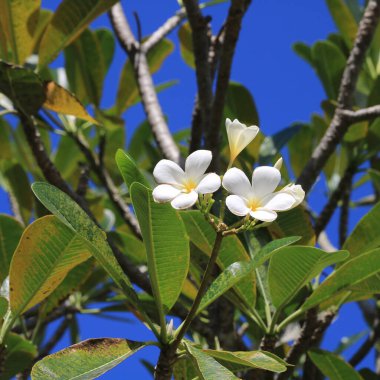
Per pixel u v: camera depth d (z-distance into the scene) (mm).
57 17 2039
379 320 2223
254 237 1842
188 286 1931
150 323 1539
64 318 2273
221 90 1942
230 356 1482
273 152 2182
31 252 1592
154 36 2396
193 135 2076
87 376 1472
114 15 2430
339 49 2510
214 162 1960
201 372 1439
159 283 1546
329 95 2453
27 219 2225
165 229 1517
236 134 1502
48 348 2221
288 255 1624
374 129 2252
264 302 1825
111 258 1521
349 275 1671
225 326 1918
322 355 1896
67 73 2521
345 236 2242
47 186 1473
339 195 2146
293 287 1678
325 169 2580
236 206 1416
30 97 1938
